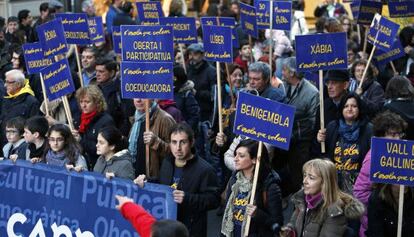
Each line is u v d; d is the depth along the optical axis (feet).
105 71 41.81
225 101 45.37
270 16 47.47
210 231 40.81
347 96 33.14
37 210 31.04
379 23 44.88
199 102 47.88
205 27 40.45
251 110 28.84
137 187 29.19
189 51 48.80
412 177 26.58
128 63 33.45
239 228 29.04
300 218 26.48
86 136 36.55
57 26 40.83
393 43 45.32
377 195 27.45
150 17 53.93
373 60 50.55
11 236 31.58
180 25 49.06
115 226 29.66
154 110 34.99
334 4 80.94
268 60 52.49
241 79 44.34
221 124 38.17
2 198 31.53
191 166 29.68
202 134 43.57
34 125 34.04
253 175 28.84
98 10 79.00
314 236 25.85
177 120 38.17
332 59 36.04
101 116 36.65
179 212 29.45
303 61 36.06
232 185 29.60
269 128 28.58
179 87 41.98
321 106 34.68
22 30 62.28
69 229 30.48
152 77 33.42
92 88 36.58
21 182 31.24
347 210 25.67
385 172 26.68
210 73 47.96
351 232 26.00
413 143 26.48
